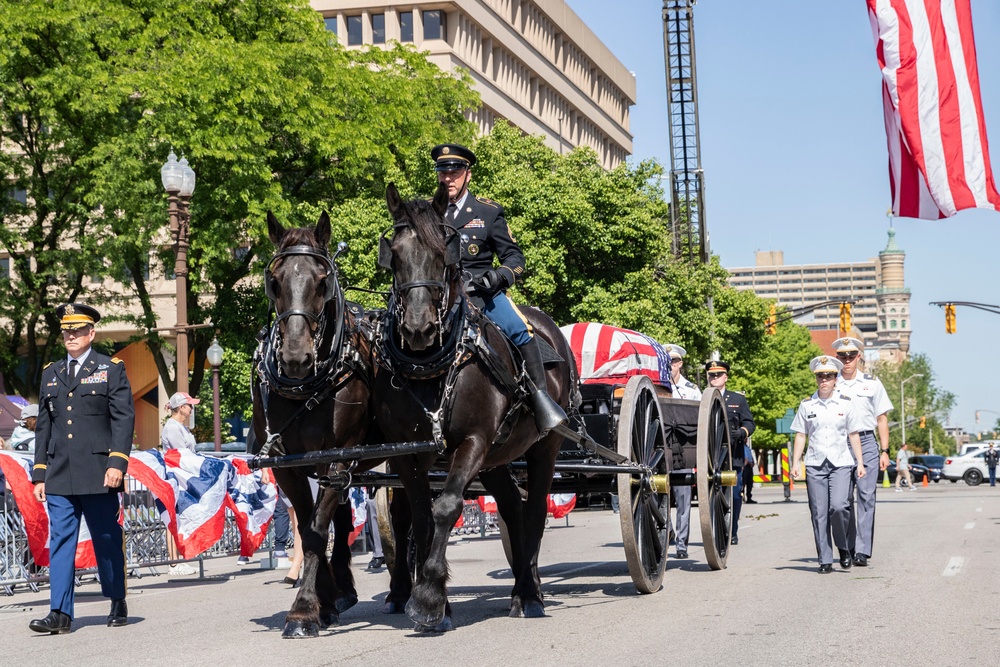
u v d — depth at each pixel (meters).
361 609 9.39
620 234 36.25
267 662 6.73
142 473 12.69
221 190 30.45
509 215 35.62
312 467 8.26
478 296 8.10
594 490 10.12
